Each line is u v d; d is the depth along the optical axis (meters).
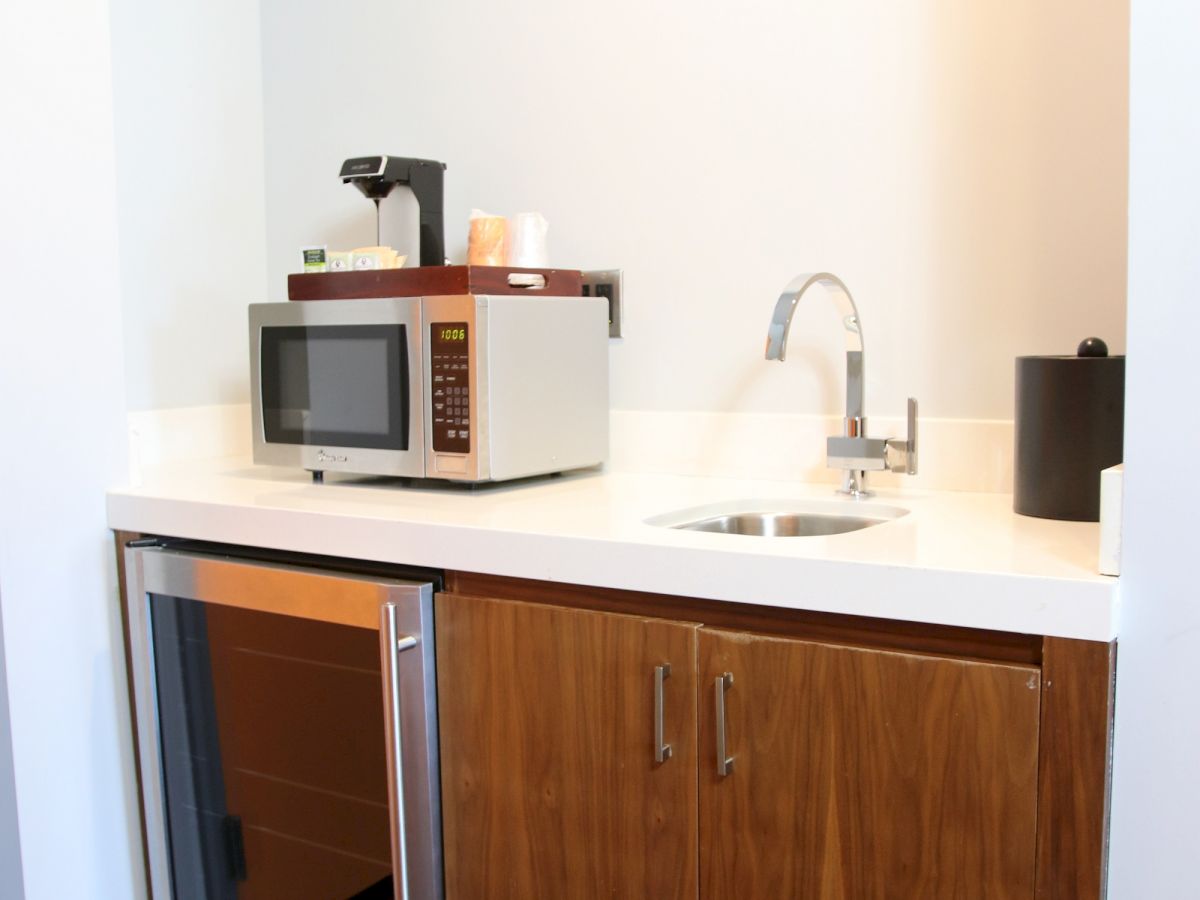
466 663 1.43
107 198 1.79
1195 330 1.03
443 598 1.44
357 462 1.75
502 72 2.04
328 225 2.28
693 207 1.86
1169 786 1.06
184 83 2.19
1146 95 1.05
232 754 1.72
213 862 1.78
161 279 2.16
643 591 1.30
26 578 1.72
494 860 1.44
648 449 1.93
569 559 1.34
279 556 1.63
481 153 2.07
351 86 2.22
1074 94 1.55
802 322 1.78
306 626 1.58
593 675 1.33
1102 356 1.42
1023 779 1.09
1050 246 1.58
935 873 1.14
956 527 1.38
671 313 1.90
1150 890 1.08
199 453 2.22
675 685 1.27
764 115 1.78
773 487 1.76
